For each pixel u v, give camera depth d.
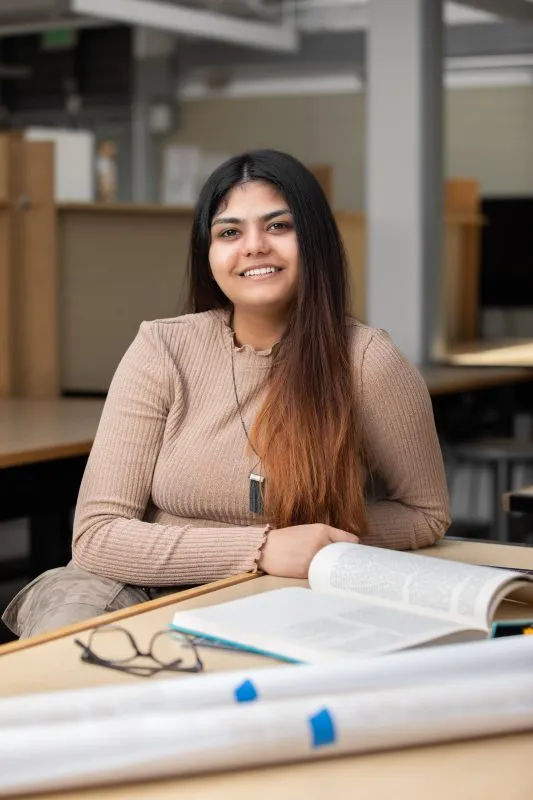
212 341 2.12
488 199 8.04
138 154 12.43
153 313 4.67
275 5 10.86
